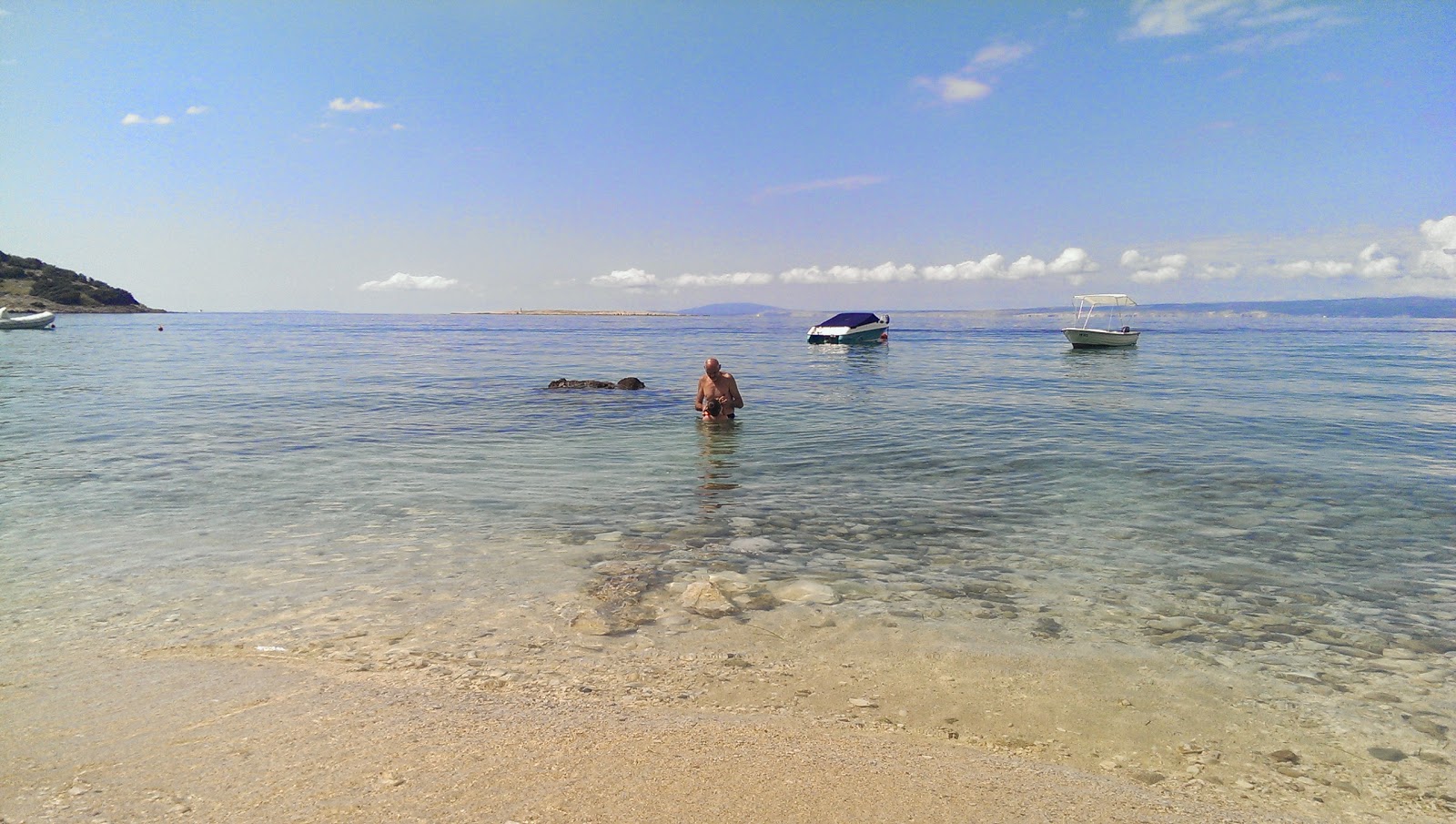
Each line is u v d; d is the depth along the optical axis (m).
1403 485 10.48
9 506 8.95
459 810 2.96
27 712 3.93
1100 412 18.66
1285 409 19.17
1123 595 6.24
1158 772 3.62
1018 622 5.62
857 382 26.84
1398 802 3.41
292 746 3.54
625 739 3.68
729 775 3.32
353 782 3.19
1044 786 3.39
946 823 2.98
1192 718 4.19
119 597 5.91
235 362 37.59
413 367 35.12
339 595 5.99
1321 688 4.59
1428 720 4.21
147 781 3.20
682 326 133.25
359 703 4.07
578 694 4.29
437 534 7.82
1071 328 45.97
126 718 3.86
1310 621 5.69
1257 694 4.51
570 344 60.72
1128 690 4.52
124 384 25.69
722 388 16.77
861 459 12.40
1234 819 3.19
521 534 7.89
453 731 3.73
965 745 3.81
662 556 7.13
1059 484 10.54
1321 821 3.24
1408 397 21.83
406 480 10.62
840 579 6.54
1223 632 5.47
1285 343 57.00
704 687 4.45
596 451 13.10
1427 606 6.01
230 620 5.44
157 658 4.74
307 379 28.28
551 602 5.88
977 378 28.77
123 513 8.66
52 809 2.98
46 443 13.79
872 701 4.30
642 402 20.42
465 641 5.09
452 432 15.28
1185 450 13.28
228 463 11.79
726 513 8.88
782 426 16.12
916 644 5.17
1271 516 8.84
